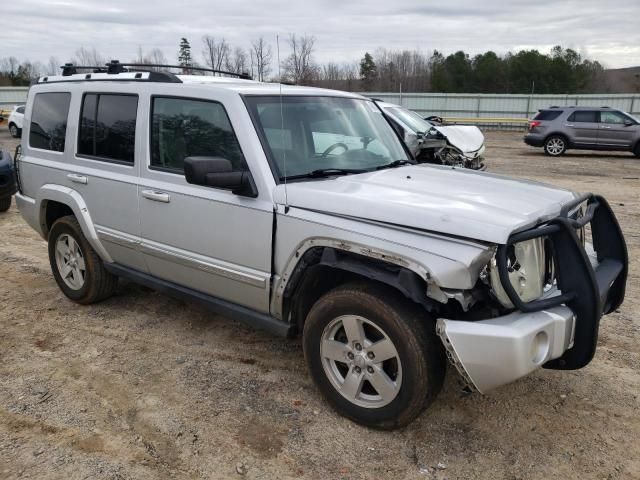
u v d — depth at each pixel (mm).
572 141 18938
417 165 4156
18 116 24281
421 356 2887
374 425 3164
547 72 54312
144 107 4059
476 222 2744
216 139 3631
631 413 3416
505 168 15664
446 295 2779
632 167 16000
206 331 4559
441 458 3004
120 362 4047
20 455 3010
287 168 3492
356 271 2998
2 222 8469
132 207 4168
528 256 2914
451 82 56656
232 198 3516
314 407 3459
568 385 3727
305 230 3184
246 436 3186
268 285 3430
